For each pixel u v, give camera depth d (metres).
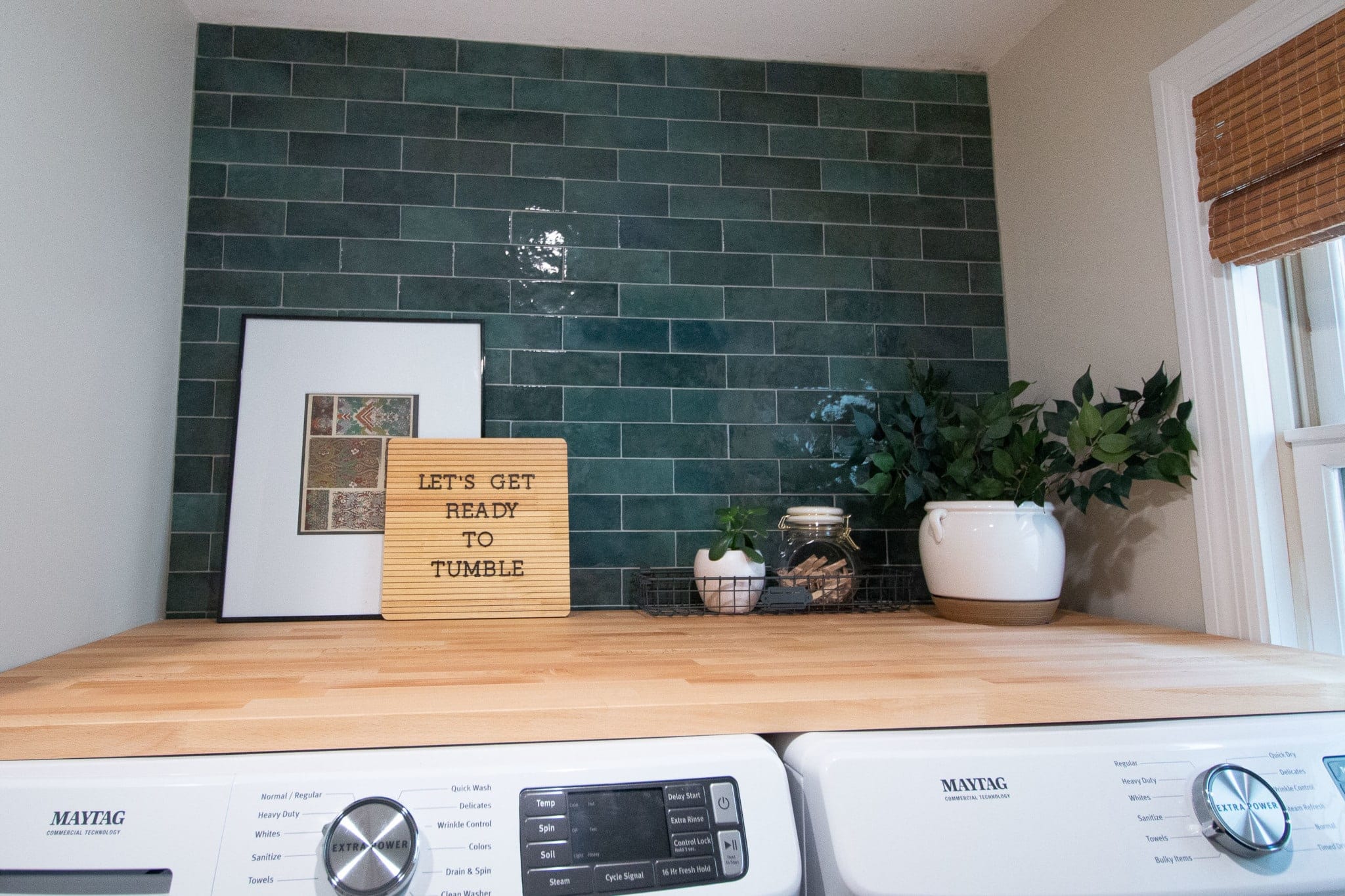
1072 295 1.69
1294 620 1.26
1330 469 1.22
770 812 0.72
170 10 1.58
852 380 1.85
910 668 0.99
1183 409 1.34
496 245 1.76
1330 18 1.14
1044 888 0.69
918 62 1.95
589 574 1.72
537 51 1.82
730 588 1.58
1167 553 1.43
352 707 0.79
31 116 1.08
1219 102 1.32
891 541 1.82
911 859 0.69
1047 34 1.78
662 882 0.68
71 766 0.70
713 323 1.82
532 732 0.77
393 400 1.67
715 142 1.87
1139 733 0.80
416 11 1.71
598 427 1.75
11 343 1.04
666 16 1.74
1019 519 1.41
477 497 1.62
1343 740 0.81
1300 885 0.72
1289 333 1.33
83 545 1.24
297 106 1.73
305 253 1.70
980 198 1.96
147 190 1.48
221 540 1.61
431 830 0.67
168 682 0.92
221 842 0.65
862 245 1.90
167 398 1.58
